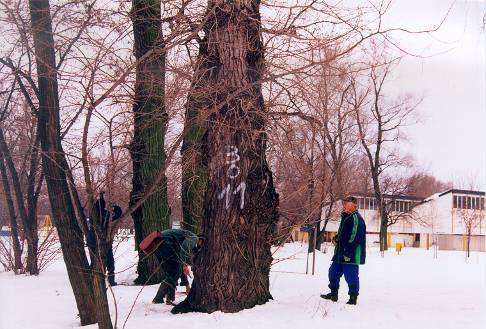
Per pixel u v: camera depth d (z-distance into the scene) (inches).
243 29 332.8
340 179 738.2
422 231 2434.8
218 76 329.7
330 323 303.0
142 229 486.9
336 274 380.8
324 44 323.3
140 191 431.8
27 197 596.1
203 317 315.9
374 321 310.5
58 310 361.1
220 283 332.5
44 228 609.3
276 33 333.4
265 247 350.0
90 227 284.7
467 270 765.3
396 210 2377.0
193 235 365.7
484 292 468.1
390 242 2362.2
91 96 263.9
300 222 418.6
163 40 306.7
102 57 272.1
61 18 294.7
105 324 268.4
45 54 294.2
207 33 336.8
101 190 272.8
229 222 336.5
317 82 350.3
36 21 292.0
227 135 334.6
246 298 338.3
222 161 337.7
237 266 335.9
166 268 365.1
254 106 332.8
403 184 2058.3
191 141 353.1
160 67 314.5
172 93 307.7
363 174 1679.4
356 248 371.2
